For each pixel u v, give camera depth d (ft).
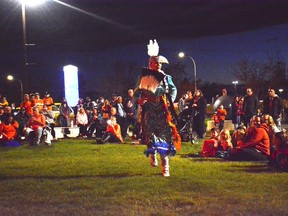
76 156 42.34
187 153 42.52
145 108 29.25
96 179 29.60
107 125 55.77
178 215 21.02
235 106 66.08
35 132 53.78
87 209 22.40
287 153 31.81
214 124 71.51
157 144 28.94
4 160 40.70
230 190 25.73
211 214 21.07
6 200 24.57
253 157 36.45
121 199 24.07
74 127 71.87
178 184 27.40
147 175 30.66
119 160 38.06
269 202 22.95
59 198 24.70
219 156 38.86
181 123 52.85
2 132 53.83
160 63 29.63
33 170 33.88
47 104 67.26
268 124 37.73
